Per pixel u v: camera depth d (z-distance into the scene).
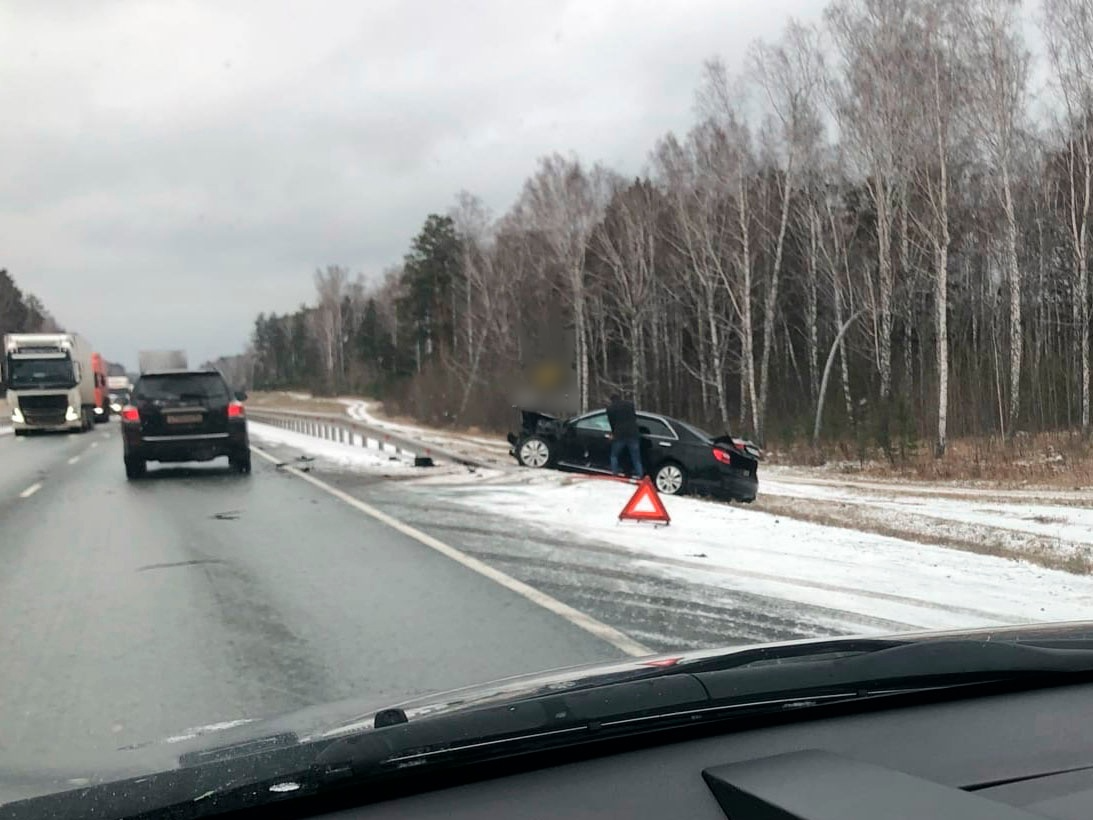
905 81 34.03
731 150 39.22
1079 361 35.31
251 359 172.88
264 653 6.07
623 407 16.62
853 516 14.84
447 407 61.97
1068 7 32.59
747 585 8.07
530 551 9.81
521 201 60.31
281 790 2.21
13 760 4.20
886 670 2.99
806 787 2.25
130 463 17.52
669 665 3.21
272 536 10.86
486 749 2.41
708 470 16.62
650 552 9.74
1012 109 31.69
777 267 40.09
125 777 2.46
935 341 43.94
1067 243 38.94
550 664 5.76
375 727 2.65
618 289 54.56
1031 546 11.62
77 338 39.72
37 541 10.76
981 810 2.09
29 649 6.23
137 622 6.94
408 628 6.66
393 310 115.00
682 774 2.45
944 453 28.83
